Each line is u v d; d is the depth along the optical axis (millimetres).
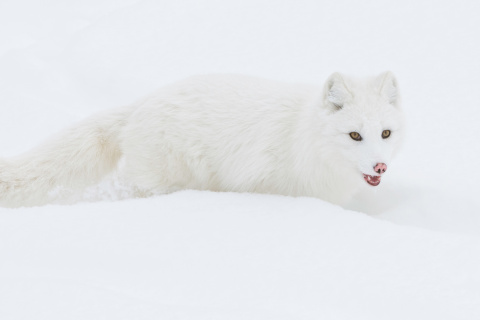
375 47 20688
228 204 8023
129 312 4633
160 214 7535
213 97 9641
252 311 4766
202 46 21406
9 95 15703
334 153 8555
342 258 6148
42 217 7379
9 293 4887
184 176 9703
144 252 6238
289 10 24625
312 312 5047
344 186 9289
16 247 6355
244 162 9273
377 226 7055
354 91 8352
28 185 9523
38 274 5680
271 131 9180
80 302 4754
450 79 17344
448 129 13672
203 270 5824
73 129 9922
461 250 6312
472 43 20062
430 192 9828
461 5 23516
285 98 9469
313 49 20938
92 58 20078
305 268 5910
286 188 9328
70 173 9820
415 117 14594
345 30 22438
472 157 11945
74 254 6168
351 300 5309
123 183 10133
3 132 14102
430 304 5215
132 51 20812
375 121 8141
